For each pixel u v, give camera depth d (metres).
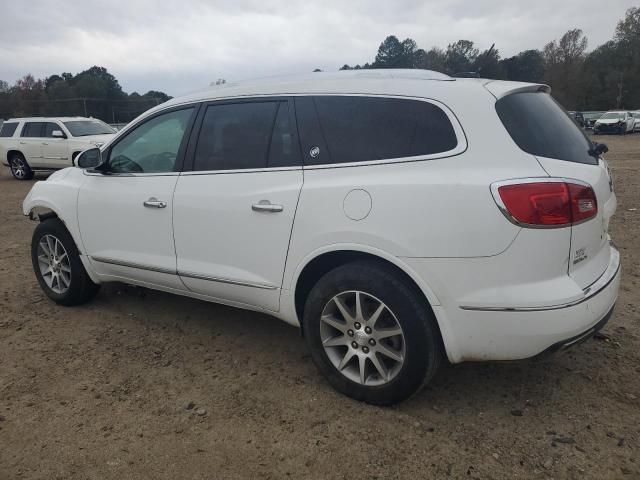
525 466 2.59
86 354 3.81
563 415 2.98
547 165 2.65
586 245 2.75
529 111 2.90
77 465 2.65
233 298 3.57
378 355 2.98
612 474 2.52
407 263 2.76
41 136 15.42
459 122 2.76
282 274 3.25
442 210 2.67
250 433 2.88
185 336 4.10
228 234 3.44
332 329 3.17
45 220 4.75
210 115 3.66
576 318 2.60
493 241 2.58
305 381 3.40
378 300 2.88
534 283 2.59
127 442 2.82
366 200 2.87
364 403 3.12
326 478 2.54
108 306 4.71
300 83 3.33
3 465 2.66
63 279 4.65
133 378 3.48
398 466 2.61
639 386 3.24
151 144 3.96
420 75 3.14
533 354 2.66
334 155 3.07
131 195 3.96
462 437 2.81
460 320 2.71
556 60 74.19
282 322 4.32
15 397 3.26
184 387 3.36
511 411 3.03
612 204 3.12
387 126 2.96
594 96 72.69
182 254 3.72
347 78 3.21
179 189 3.69
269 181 3.27
